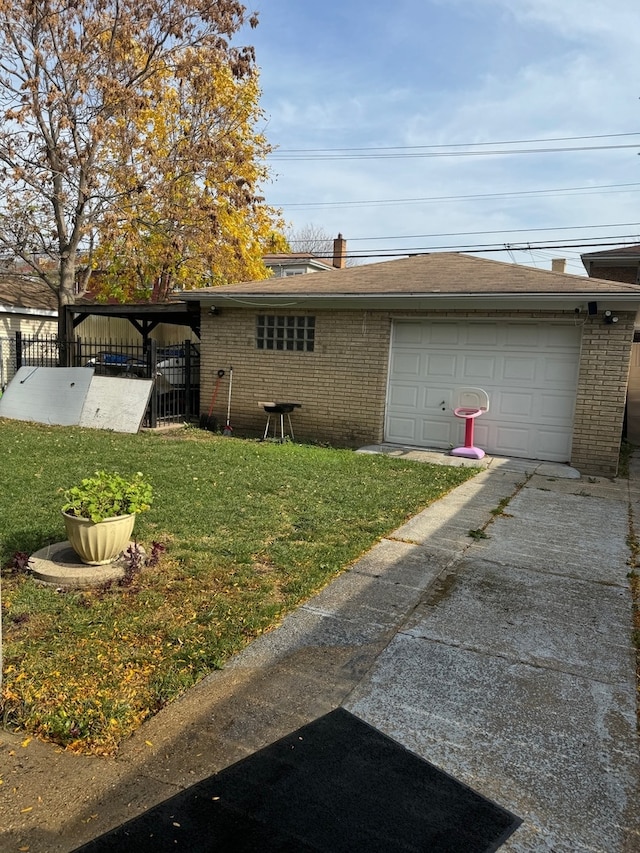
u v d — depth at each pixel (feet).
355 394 33.73
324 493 21.85
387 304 31.71
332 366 34.30
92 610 11.99
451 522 19.10
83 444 30.73
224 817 7.04
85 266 64.13
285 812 7.11
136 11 52.90
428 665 10.46
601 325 27.37
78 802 7.27
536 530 18.49
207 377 38.73
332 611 12.49
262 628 11.62
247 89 64.85
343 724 8.82
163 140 62.39
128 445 31.14
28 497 19.83
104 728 8.58
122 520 13.51
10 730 8.60
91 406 38.45
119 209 53.21
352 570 14.79
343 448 32.96
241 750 8.23
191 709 9.12
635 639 11.56
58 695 9.25
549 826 6.99
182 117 64.03
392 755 8.16
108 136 53.31
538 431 29.81
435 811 7.18
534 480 25.76
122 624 11.46
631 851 6.66
